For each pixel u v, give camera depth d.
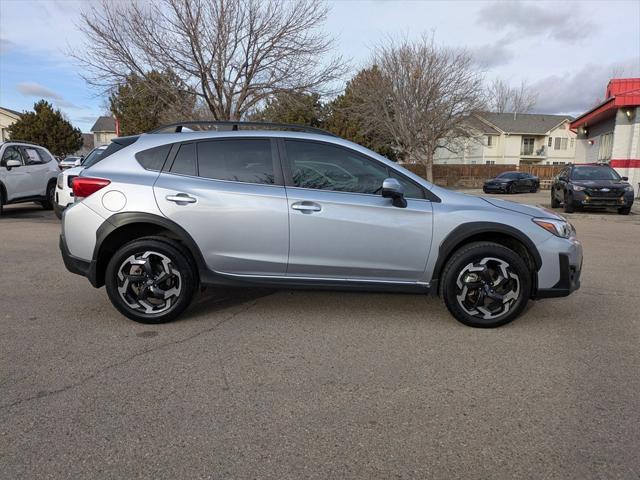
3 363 3.51
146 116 17.69
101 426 2.73
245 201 4.20
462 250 4.22
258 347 3.85
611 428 2.75
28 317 4.50
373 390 3.18
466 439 2.65
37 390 3.12
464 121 31.89
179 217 4.17
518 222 4.22
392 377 3.37
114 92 14.99
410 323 4.43
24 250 7.68
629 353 3.80
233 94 14.56
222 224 4.20
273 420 2.82
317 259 4.25
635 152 19.56
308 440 2.63
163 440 2.61
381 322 4.45
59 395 3.06
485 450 2.55
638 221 12.95
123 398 3.04
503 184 28.73
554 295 4.28
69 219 4.26
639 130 19.41
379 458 2.49
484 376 3.39
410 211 4.21
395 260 4.25
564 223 4.36
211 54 14.03
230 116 14.88
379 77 29.36
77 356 3.65
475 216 4.22
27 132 42.03
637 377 3.38
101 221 4.18
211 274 4.28
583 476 2.35
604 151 23.03
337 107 32.12
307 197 4.21
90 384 3.21
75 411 2.88
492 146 54.44
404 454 2.52
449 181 39.84
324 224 4.20
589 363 3.61
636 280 6.17
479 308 4.26
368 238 4.21
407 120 28.94
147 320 4.29
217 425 2.76
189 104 14.96
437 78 28.28
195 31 13.57
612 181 14.67
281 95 14.93
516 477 2.35
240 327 4.29
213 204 4.19
